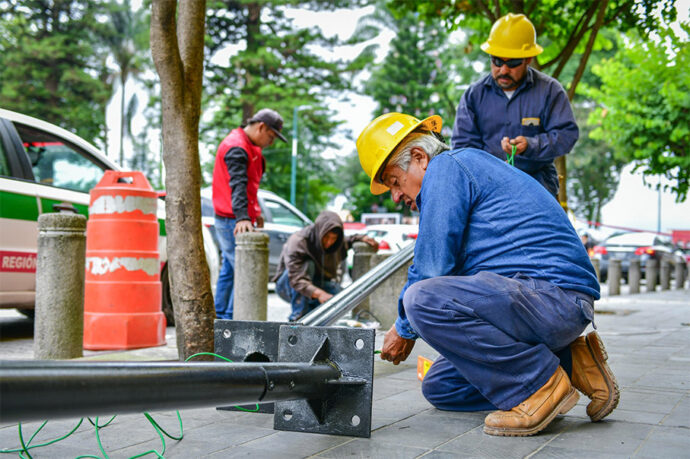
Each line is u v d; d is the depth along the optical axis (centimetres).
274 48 3697
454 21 1093
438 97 4278
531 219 284
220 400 201
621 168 4709
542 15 1046
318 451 250
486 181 287
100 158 708
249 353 289
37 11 3438
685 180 1786
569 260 282
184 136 426
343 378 272
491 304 270
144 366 177
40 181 636
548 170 483
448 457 242
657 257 2150
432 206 283
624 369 459
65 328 469
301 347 275
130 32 3703
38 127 647
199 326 423
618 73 1772
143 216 570
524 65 458
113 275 557
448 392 322
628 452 247
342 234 693
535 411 271
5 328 718
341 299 398
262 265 611
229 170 622
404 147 298
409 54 5062
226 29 3634
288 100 3681
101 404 163
